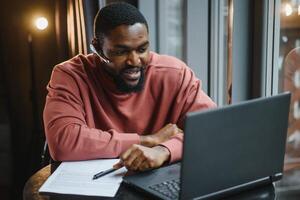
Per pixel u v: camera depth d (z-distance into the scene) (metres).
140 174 1.35
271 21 2.03
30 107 3.46
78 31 2.55
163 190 1.24
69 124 1.54
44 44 3.34
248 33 2.08
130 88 1.62
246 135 1.16
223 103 2.33
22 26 3.35
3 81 3.43
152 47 2.54
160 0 2.50
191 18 2.34
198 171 1.10
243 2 2.05
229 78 2.14
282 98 1.21
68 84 1.65
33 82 3.37
